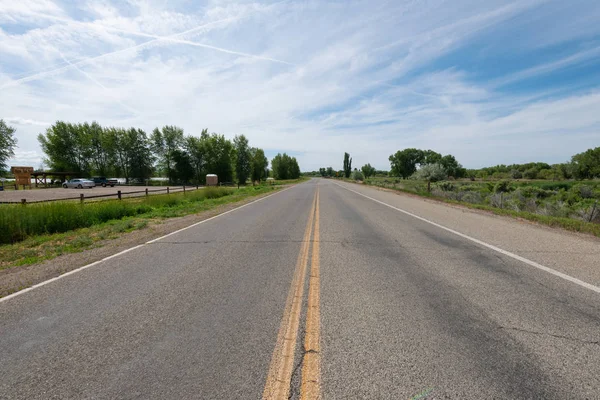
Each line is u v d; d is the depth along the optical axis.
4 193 29.91
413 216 10.64
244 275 4.57
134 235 8.16
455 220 9.62
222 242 6.97
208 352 2.55
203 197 21.50
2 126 48.53
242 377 2.21
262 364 2.37
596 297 3.55
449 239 6.85
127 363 2.42
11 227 7.93
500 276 4.32
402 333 2.79
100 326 3.04
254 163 82.12
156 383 2.17
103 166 66.19
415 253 5.68
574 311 3.20
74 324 3.09
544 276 4.29
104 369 2.35
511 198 16.95
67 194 27.95
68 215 9.72
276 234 7.80
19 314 3.35
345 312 3.24
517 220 9.54
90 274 4.77
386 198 19.02
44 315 3.32
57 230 9.21
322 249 6.09
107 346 2.67
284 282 4.23
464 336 2.72
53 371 2.33
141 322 3.11
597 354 2.43
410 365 2.31
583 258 5.17
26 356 2.54
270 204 16.48
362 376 2.20
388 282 4.15
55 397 2.05
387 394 2.01
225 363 2.39
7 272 4.96
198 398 2.01
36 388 2.14
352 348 2.55
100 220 11.07
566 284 3.97
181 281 4.36
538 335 2.73
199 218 11.35
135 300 3.70
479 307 3.32
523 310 3.23
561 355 2.42
